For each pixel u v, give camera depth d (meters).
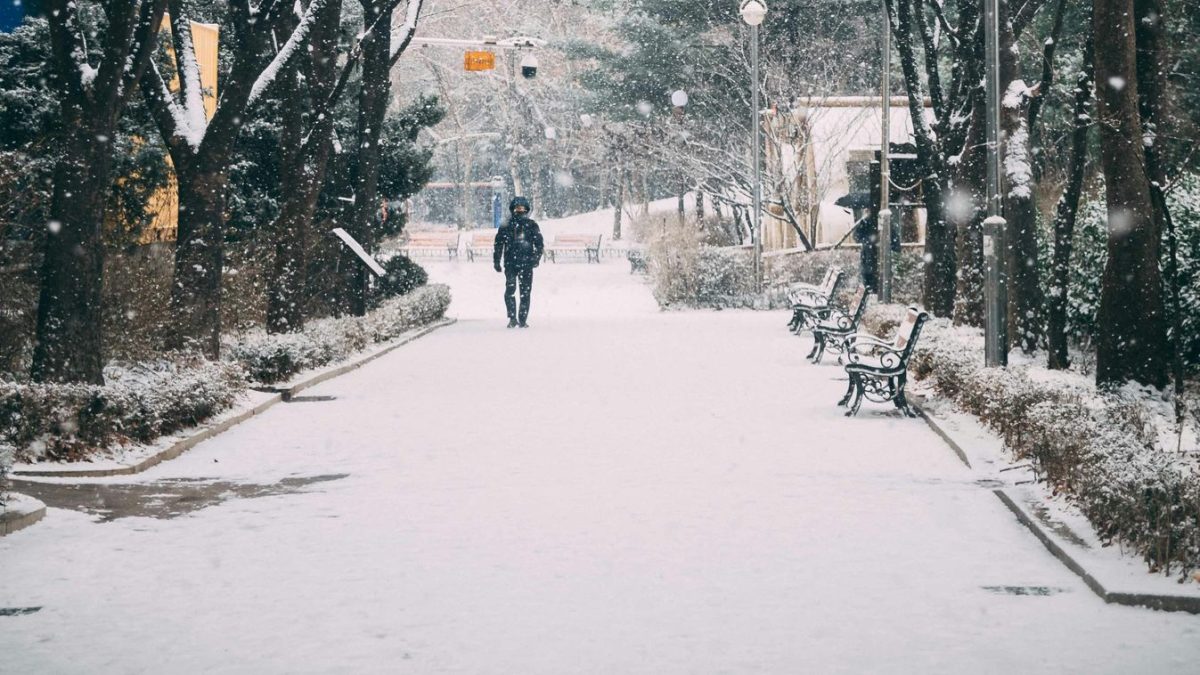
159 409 14.72
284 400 19.45
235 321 24.91
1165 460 10.09
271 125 31.23
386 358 26.12
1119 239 17.25
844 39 59.34
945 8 47.22
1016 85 22.84
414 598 8.34
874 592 8.50
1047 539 9.77
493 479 12.77
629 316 39.72
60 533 10.36
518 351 27.44
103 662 7.04
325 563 9.32
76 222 15.30
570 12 94.00
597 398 19.36
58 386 13.88
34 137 21.92
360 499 11.78
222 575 8.98
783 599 8.32
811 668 6.92
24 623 7.80
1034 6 23.39
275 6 19.58
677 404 18.66
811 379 21.83
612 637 7.48
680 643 7.37
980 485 12.42
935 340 21.73
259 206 31.50
